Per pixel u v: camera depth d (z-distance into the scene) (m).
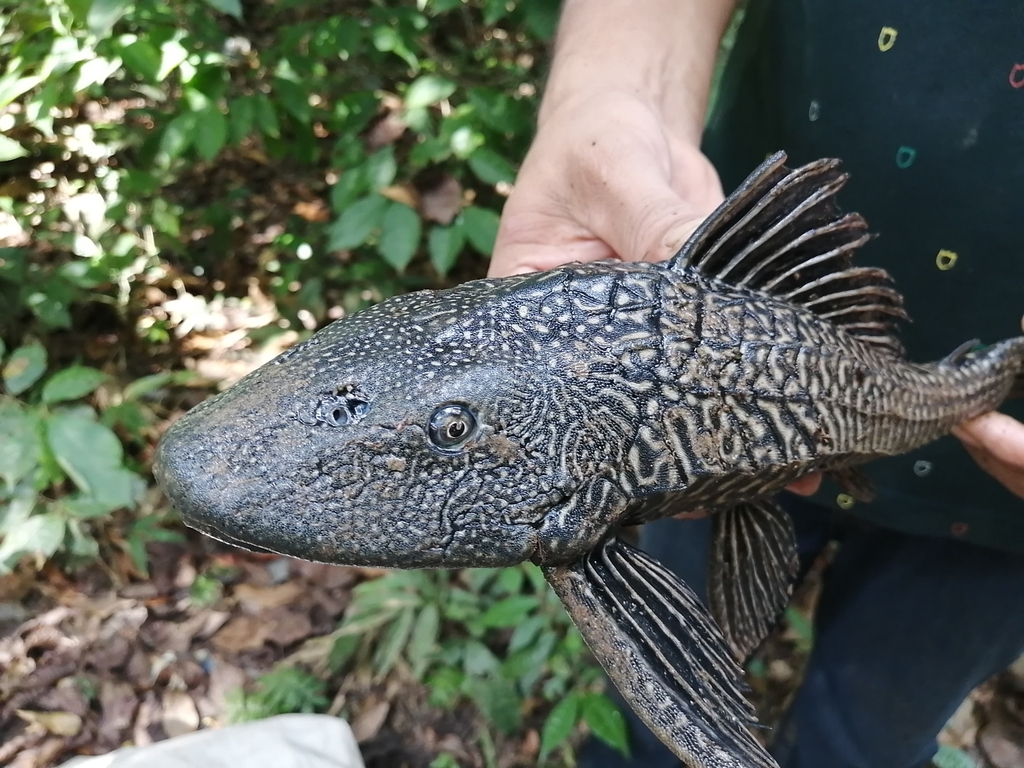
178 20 0.54
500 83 0.67
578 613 0.24
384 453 0.23
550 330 0.24
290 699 0.53
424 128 0.53
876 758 0.49
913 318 0.40
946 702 0.46
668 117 0.37
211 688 0.55
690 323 0.25
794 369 0.26
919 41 0.35
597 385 0.24
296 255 0.77
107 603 0.57
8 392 0.48
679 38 0.39
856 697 0.47
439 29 0.74
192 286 0.78
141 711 0.53
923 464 0.40
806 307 0.28
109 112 0.76
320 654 0.56
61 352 0.68
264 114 0.55
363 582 0.62
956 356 0.34
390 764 0.52
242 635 0.58
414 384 0.23
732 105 0.44
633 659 0.23
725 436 0.25
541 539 0.24
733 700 0.25
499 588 0.58
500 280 0.25
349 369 0.23
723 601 0.31
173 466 0.23
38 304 0.58
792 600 0.63
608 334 0.24
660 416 0.24
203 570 0.61
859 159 0.38
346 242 0.49
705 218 0.28
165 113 0.63
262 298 0.78
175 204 0.73
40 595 0.57
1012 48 0.34
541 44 0.71
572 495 0.24
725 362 0.25
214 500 0.22
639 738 0.50
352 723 0.53
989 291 0.37
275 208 0.82
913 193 0.37
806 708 0.49
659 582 0.26
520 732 0.54
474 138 0.53
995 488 0.39
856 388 0.28
